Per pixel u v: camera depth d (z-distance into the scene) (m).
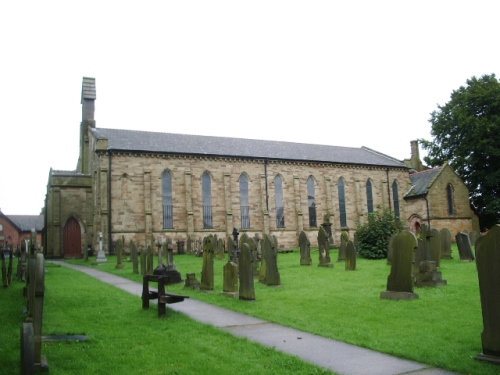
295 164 55.53
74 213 47.66
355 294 16.33
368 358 8.92
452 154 61.00
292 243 53.88
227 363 8.58
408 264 14.87
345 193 58.72
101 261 35.62
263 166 53.38
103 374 7.97
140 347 9.77
